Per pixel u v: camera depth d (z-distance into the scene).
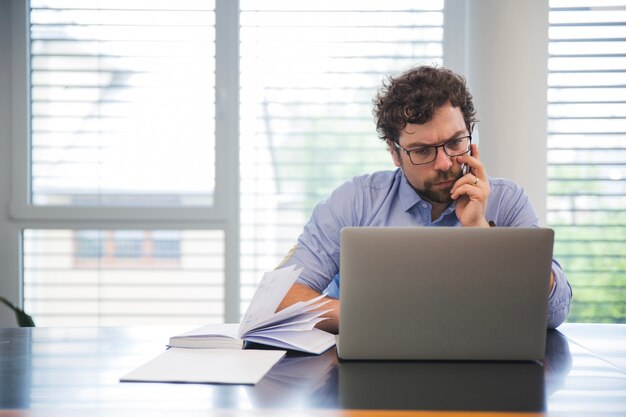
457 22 2.83
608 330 1.52
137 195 2.87
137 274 2.89
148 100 2.85
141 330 1.52
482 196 1.64
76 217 2.85
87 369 1.12
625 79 2.81
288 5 2.84
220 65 2.83
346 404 0.89
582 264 2.84
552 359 1.18
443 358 1.14
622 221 2.83
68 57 2.84
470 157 1.66
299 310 1.31
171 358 1.16
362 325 1.13
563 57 2.81
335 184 2.86
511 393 0.95
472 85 2.63
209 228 2.86
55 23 2.83
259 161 2.86
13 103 2.83
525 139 2.56
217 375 1.04
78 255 2.88
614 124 2.82
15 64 2.82
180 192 2.87
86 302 2.89
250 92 2.85
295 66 2.85
